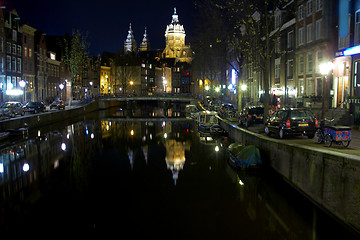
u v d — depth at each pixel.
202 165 17.83
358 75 21.89
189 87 129.00
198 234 9.55
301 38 32.34
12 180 15.43
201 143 25.30
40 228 10.14
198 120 34.78
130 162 19.05
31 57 57.38
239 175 15.43
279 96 37.47
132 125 39.62
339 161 8.91
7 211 11.55
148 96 72.88
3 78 47.62
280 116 17.06
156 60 143.62
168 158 19.98
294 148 11.92
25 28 54.66
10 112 32.94
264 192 12.86
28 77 56.50
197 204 11.93
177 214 11.08
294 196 11.94
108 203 12.15
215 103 51.06
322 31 27.23
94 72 95.94
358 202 8.09
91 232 9.81
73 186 14.44
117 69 106.75
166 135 30.28
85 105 57.59
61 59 72.12
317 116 21.66
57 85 69.62
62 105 48.72
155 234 9.67
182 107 86.25
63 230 10.02
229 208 11.52
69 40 73.38
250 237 9.32
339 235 8.84
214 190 13.48
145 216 10.99
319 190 10.04
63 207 11.98
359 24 22.42
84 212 11.34
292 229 9.70
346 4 24.03
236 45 28.14
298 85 33.25
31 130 32.69
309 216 10.41
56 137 28.73
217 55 50.72
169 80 141.00
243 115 26.61
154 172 16.70
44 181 15.23
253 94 49.22
